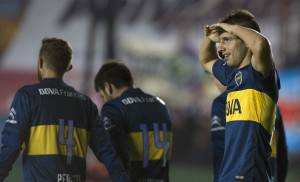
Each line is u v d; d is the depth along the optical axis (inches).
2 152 540.1
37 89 563.5
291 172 1916.8
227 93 545.3
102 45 2214.6
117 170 587.2
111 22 2128.4
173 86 2186.3
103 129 593.0
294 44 2128.4
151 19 2231.8
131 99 657.6
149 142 654.5
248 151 518.3
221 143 645.9
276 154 610.9
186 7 2224.4
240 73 530.0
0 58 2268.7
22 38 2283.5
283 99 2090.3
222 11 2206.0
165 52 2218.3
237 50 526.3
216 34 557.0
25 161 558.3
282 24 2150.6
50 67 573.0
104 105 653.9
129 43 2222.0
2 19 2290.8
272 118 529.0
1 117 2204.7
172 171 1916.8
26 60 2271.2
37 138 553.6
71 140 566.3
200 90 2155.5
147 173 652.7
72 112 570.6
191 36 2210.9
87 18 2246.6
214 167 650.2
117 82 663.1
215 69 610.9
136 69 2212.1
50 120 557.9
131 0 2235.5
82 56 2226.9
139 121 652.1
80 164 572.7
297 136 2050.9
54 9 2287.2
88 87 2191.2
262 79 518.3
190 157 2106.3
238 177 515.8
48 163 553.3
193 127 2128.4
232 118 531.2
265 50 501.4
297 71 2098.9
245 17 547.2
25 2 2298.2
